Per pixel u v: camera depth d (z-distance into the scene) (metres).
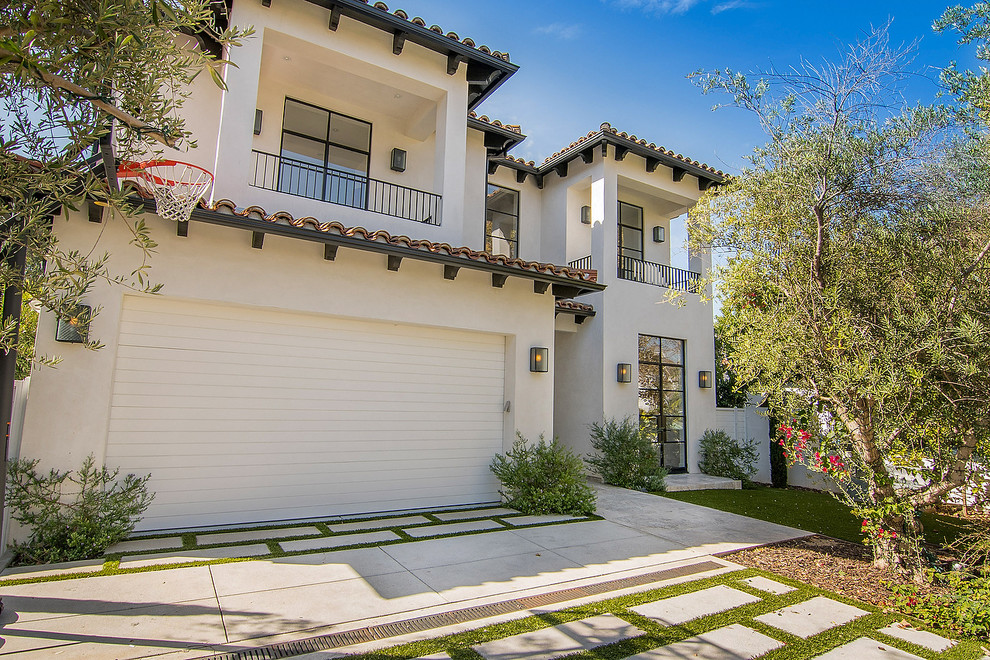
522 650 4.10
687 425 14.09
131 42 2.85
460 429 9.25
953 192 5.62
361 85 10.70
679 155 14.32
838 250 6.21
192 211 6.41
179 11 3.12
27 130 3.05
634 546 7.04
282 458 7.70
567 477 8.93
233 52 8.88
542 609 4.90
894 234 5.92
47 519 5.84
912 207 5.87
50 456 6.04
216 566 5.66
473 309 9.27
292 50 9.59
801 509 10.04
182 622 4.33
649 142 13.78
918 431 5.68
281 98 10.62
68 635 4.03
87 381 6.33
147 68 3.20
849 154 5.79
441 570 5.82
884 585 5.76
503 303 9.61
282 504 7.65
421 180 12.18
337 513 8.04
